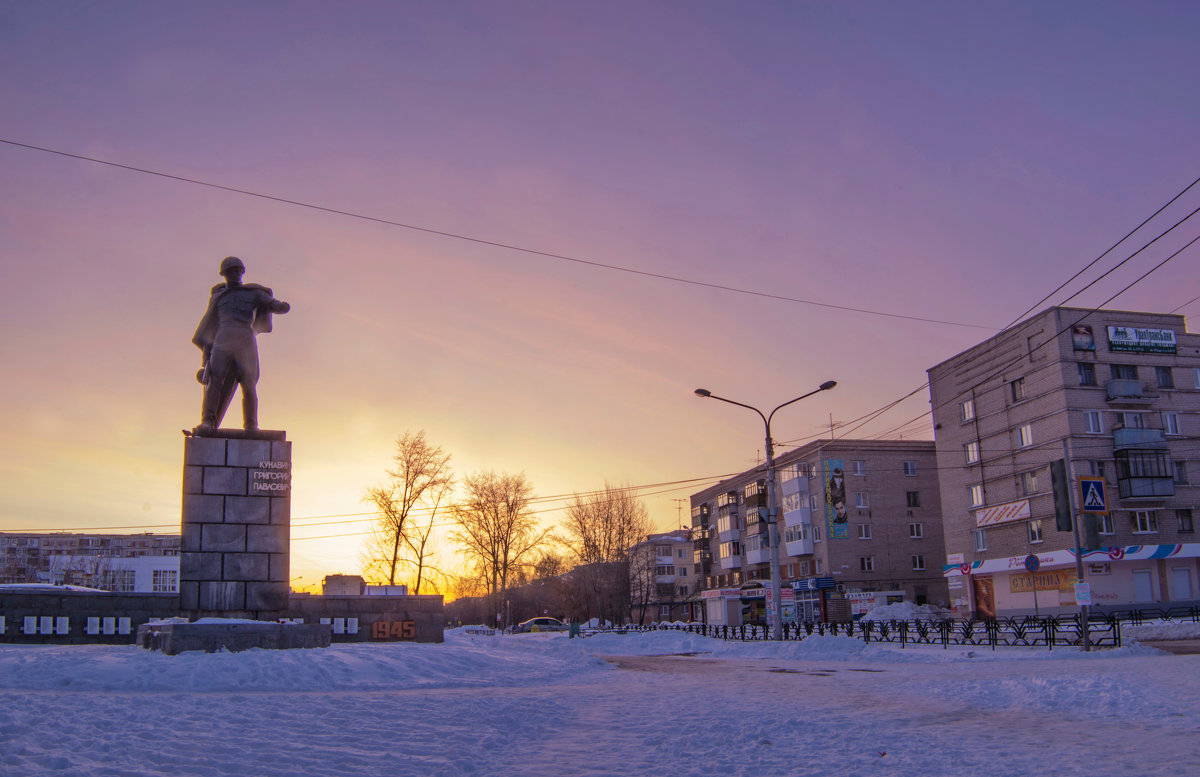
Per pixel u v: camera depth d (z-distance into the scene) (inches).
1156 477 1914.4
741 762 342.6
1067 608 1908.2
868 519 2741.1
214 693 561.3
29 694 477.1
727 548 3474.4
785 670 876.6
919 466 2819.9
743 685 690.8
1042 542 1993.1
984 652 1066.7
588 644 1489.9
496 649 1230.9
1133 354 2015.3
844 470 2746.1
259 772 298.2
